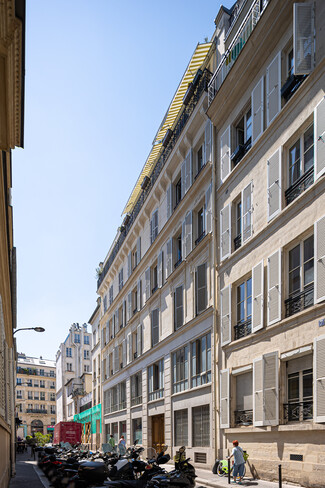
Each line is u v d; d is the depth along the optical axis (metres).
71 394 78.25
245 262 18.30
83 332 100.12
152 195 31.47
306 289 14.28
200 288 22.69
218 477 16.70
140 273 35.00
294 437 13.80
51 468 17.61
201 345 22.53
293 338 14.41
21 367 117.06
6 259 11.02
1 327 12.04
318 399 12.53
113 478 12.57
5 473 14.02
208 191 22.62
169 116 28.66
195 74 24.88
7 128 6.33
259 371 15.84
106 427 45.22
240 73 19.31
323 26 14.27
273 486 13.48
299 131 15.39
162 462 13.70
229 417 18.09
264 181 17.28
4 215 9.14
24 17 4.82
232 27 21.69
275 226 16.16
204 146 23.61
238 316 19.08
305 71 14.48
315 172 13.91
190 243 24.48
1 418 11.58
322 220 13.23
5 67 5.27
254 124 18.22
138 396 33.84
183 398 24.16
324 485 12.08
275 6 16.44
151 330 30.33
